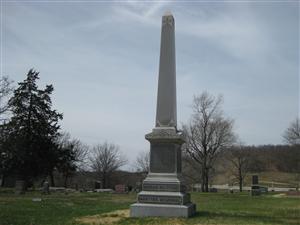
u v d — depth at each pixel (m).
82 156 105.06
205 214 17.38
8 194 41.34
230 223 14.36
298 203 30.16
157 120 17.47
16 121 55.09
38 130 55.78
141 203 16.56
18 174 55.66
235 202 31.55
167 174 16.78
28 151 54.84
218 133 66.19
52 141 57.81
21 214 18.19
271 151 121.38
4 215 17.64
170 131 17.05
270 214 18.88
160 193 16.47
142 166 115.19
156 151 17.14
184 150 66.00
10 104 56.03
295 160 109.50
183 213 15.93
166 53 18.03
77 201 29.77
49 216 17.30
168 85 17.70
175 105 17.92
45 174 57.66
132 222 14.75
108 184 106.69
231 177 107.56
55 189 57.03
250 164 107.44
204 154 65.94
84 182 102.81
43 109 56.41
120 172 109.12
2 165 55.06
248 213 19.28
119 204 26.47
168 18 18.36
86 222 14.94
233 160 90.62
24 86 56.28
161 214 16.11
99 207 23.03
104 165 106.12
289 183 102.56
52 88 58.31
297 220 15.92
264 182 104.56
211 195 45.72
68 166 59.66
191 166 71.69
